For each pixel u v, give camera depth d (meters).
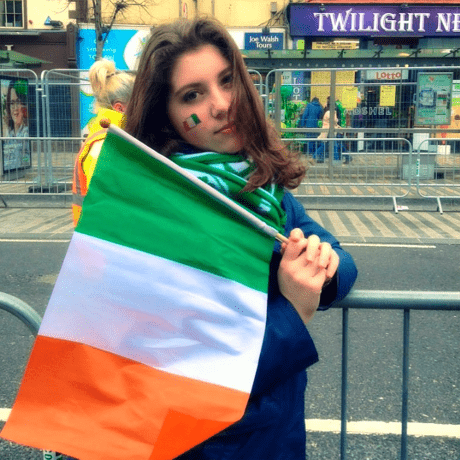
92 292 1.17
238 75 1.19
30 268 6.37
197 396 1.14
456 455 2.96
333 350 4.21
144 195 1.18
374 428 3.19
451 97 10.01
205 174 1.21
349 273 1.34
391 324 4.71
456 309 1.71
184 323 1.16
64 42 19.25
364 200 9.98
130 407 1.14
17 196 10.38
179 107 1.21
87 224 1.17
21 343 4.31
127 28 18.84
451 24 17.66
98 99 3.00
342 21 17.69
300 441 1.31
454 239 7.80
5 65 14.86
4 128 10.50
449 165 9.69
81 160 2.57
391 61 15.23
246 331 1.16
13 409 1.16
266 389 1.22
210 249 1.17
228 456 1.22
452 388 3.65
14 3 19.30
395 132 10.12
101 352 1.17
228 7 18.95
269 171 1.23
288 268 1.21
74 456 1.12
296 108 10.32
